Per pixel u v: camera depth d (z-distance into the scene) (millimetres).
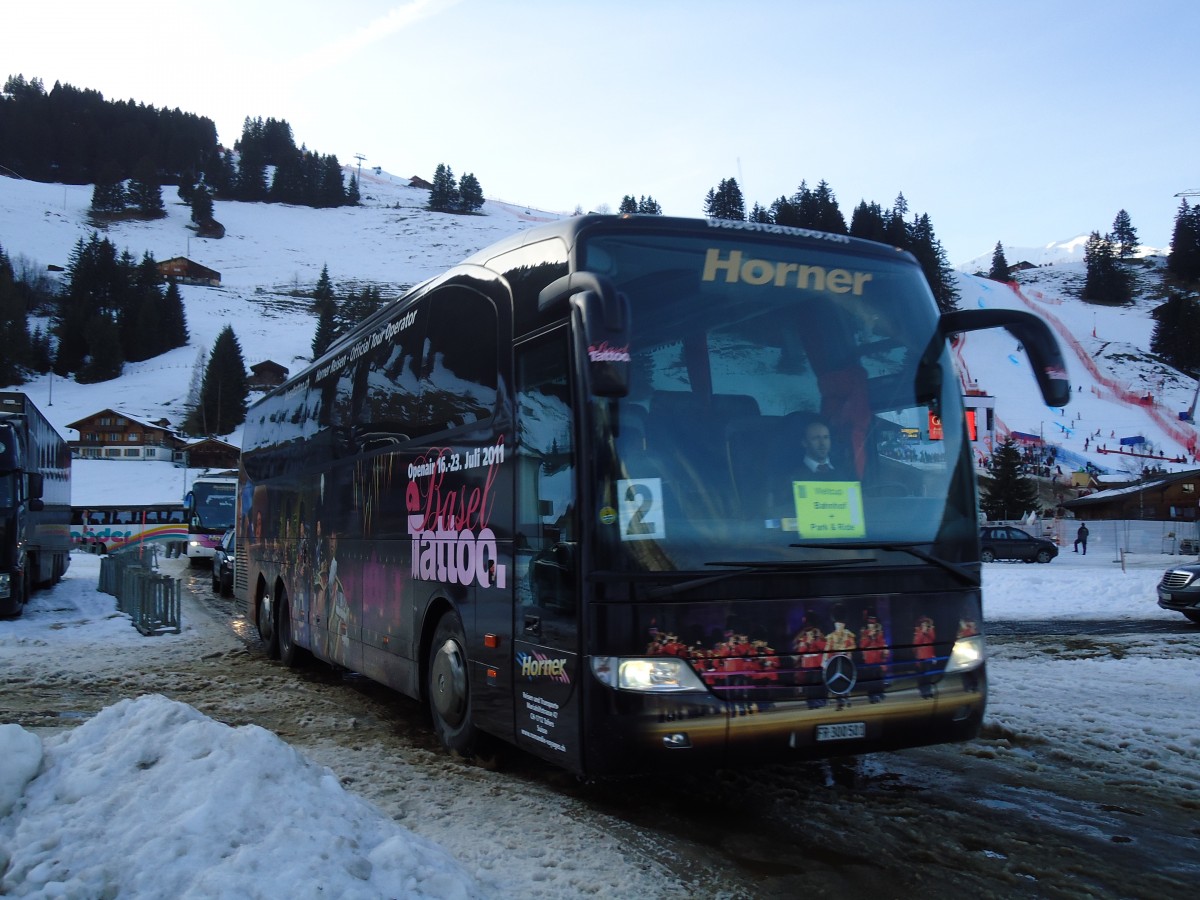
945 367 5809
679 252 5449
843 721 4984
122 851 3830
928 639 5266
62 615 17406
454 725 6777
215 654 13062
